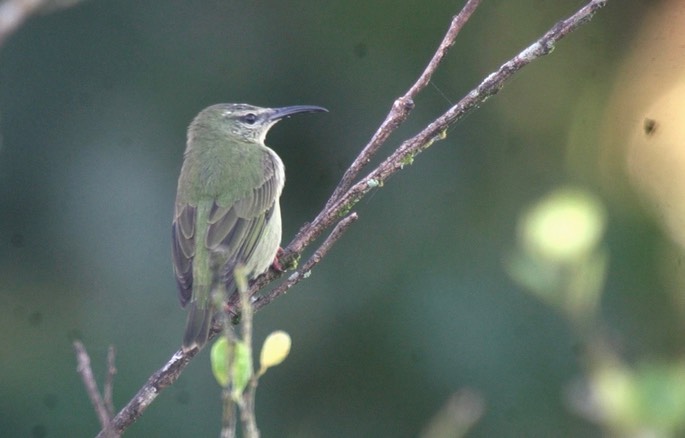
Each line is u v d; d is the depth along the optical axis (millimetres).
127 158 12680
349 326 12719
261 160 10078
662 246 13570
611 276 13211
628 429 4566
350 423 12555
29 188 12602
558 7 14055
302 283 12828
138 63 12914
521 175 13734
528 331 12273
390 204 13125
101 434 6246
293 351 12641
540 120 14125
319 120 13148
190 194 9758
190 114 12914
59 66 12766
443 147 13398
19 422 11984
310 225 8289
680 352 12906
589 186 14016
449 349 12352
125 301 12445
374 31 13383
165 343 12383
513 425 12039
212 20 13141
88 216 12586
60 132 12695
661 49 14633
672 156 14414
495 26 13906
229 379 4766
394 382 12492
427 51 13445
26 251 12562
